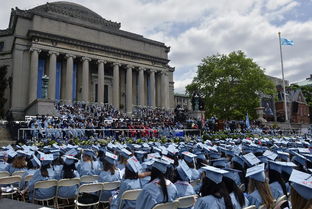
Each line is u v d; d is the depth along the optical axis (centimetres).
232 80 6006
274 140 2264
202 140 2598
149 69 5688
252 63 5941
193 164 871
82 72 4862
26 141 2077
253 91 5822
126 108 5238
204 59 6341
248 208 454
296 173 361
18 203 501
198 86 6278
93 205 786
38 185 733
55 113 3381
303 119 7806
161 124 3672
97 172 955
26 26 4619
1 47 5119
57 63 4781
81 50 4825
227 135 2905
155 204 518
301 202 312
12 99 4312
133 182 657
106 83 5412
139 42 5778
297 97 7825
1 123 3012
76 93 4944
